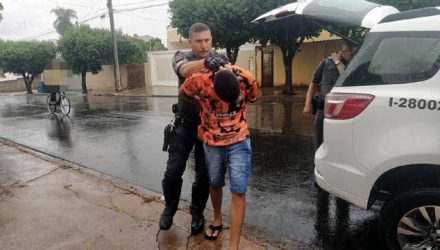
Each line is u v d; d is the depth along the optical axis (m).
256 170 5.63
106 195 4.59
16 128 10.54
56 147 7.83
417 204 2.78
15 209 4.20
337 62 4.50
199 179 3.48
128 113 12.99
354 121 2.96
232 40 16.59
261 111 12.52
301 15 4.29
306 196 4.54
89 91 28.95
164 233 3.56
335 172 3.14
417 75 2.75
